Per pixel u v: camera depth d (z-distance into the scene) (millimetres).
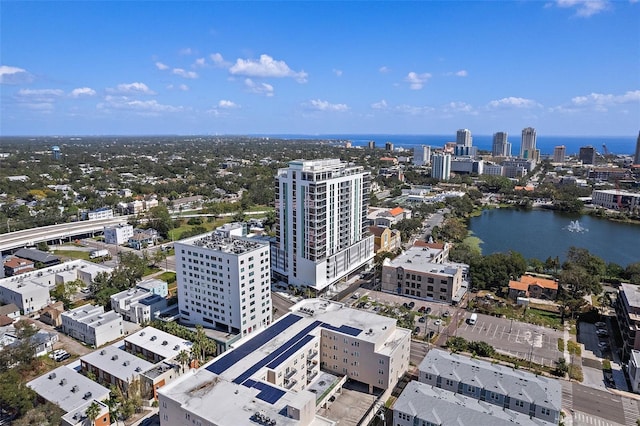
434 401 102250
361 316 139000
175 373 126062
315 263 187000
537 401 104812
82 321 155375
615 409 115688
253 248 153750
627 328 138500
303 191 184750
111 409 109625
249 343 121562
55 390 113750
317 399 113188
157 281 197250
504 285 196500
